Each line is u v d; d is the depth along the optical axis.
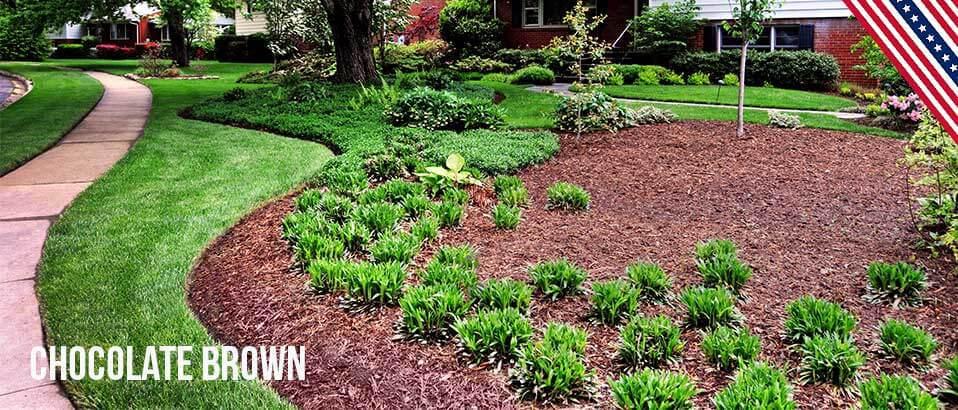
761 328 2.90
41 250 4.04
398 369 2.63
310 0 17.38
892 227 4.35
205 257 3.96
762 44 15.49
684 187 5.46
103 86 15.45
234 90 11.79
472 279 3.29
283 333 2.97
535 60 17.56
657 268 3.34
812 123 8.52
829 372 2.45
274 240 4.07
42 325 3.08
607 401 2.39
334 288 3.28
